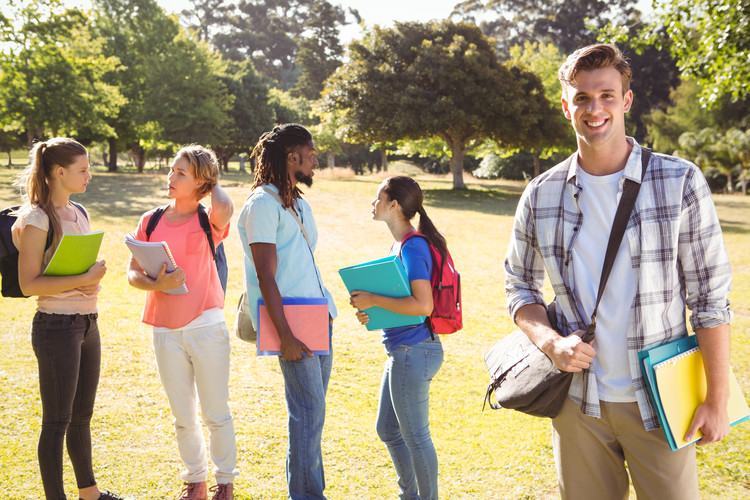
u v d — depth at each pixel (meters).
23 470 3.70
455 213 23.17
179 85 45.81
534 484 3.90
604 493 2.27
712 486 3.92
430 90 31.12
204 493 3.49
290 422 3.13
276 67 94.19
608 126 2.05
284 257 3.11
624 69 2.05
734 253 15.25
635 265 2.07
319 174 40.25
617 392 2.14
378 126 30.58
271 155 3.12
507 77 30.81
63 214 3.22
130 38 45.47
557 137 32.69
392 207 3.32
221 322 3.45
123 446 4.11
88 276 3.12
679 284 2.12
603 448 2.23
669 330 2.11
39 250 3.05
